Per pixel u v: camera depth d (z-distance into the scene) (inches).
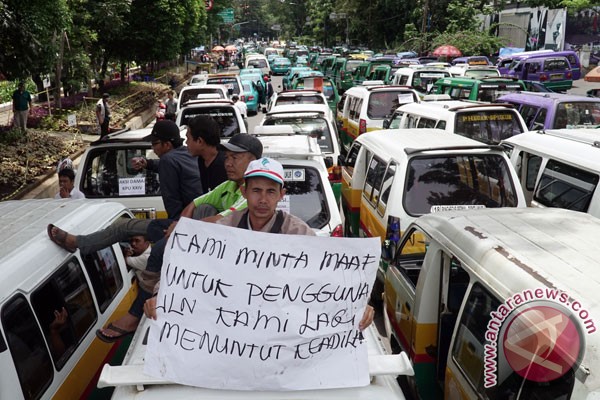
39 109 846.5
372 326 135.3
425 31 1814.7
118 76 1614.2
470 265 144.2
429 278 172.9
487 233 152.0
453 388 150.1
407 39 1948.8
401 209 258.4
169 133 191.0
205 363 111.8
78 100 996.6
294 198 248.8
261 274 113.3
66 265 161.9
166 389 111.4
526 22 1744.6
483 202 261.6
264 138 308.8
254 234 113.3
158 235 166.1
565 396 105.5
